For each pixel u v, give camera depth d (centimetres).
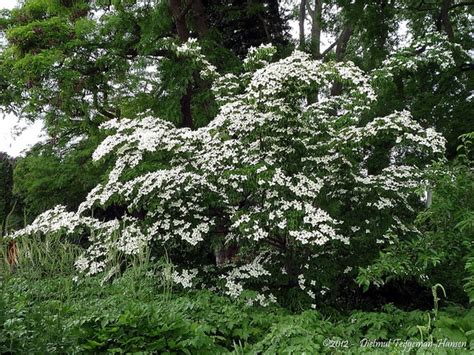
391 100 941
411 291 643
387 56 1046
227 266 598
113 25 962
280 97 538
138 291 494
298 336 365
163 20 1007
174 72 948
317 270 563
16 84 924
